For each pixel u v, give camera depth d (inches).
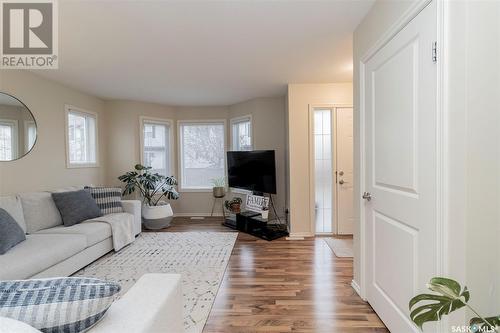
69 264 96.4
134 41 95.4
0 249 79.3
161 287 41.6
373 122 74.4
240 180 183.0
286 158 173.6
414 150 54.7
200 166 212.1
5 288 29.6
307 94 150.9
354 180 89.3
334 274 102.3
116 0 70.8
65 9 74.9
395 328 63.2
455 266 43.8
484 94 41.5
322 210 157.3
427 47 49.6
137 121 189.3
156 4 72.9
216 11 76.9
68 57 108.3
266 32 90.2
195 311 77.0
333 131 153.0
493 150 41.8
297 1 72.4
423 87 51.2
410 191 56.5
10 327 23.0
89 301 29.1
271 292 88.4
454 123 43.8
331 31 89.7
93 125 173.6
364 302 81.4
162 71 127.6
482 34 41.4
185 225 180.9
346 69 128.0
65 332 28.2
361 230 83.4
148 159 198.2
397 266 62.1
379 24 70.3
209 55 109.3
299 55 110.4
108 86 150.8
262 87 157.9
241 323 71.7
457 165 43.3
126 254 124.2
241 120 197.5
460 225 42.8
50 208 115.2
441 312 33.2
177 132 210.2
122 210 143.9
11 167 114.4
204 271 105.3
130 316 33.7
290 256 122.0
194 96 178.5
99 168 176.9
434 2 47.2
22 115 120.1
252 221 158.2
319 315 75.0
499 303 41.8
